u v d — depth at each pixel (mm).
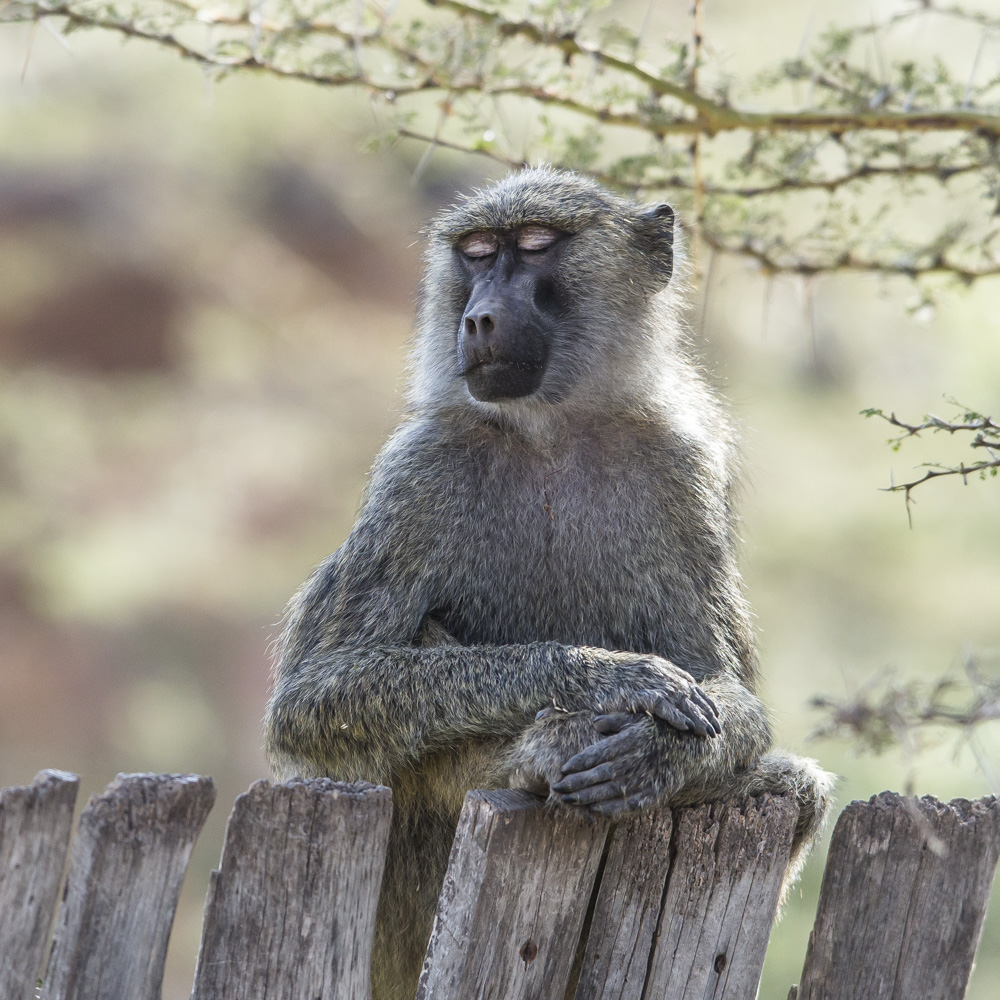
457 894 7336
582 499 10305
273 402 40375
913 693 7363
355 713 9492
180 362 41062
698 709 8609
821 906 8156
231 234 43281
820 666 25766
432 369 10969
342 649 9914
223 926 6859
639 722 8477
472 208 10938
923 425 8227
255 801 6902
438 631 10031
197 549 35469
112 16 11055
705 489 10492
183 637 34281
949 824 8117
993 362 21891
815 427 30891
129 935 6664
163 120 42188
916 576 26688
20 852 6504
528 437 10492
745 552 12906
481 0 11625
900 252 12531
